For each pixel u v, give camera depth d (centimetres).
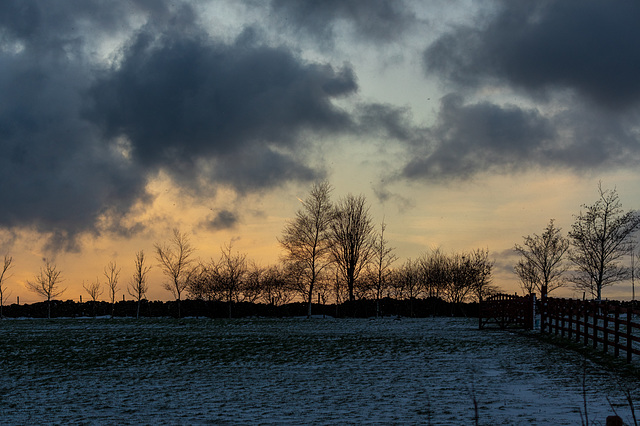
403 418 1240
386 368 2014
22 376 1969
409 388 1619
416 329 3753
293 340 2986
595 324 2305
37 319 5438
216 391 1631
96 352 2552
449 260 6456
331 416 1271
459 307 6269
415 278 6438
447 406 1359
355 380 1773
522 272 5600
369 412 1309
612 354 2080
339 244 6159
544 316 3206
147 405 1447
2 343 2902
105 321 4959
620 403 1366
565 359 2145
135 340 3022
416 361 2178
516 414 1255
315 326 4159
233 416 1291
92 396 1594
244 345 2762
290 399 1488
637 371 1753
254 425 1192
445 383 1692
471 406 1355
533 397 1456
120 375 1964
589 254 4509
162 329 3866
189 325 4331
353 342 2869
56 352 2558
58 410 1407
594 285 4588
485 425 1151
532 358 2194
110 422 1254
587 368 1914
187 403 1464
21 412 1390
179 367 2122
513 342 2794
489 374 1842
